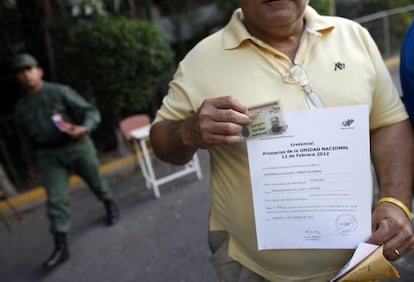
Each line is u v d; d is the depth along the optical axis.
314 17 1.13
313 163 1.01
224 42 1.16
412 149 1.16
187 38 6.62
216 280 2.58
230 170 1.18
